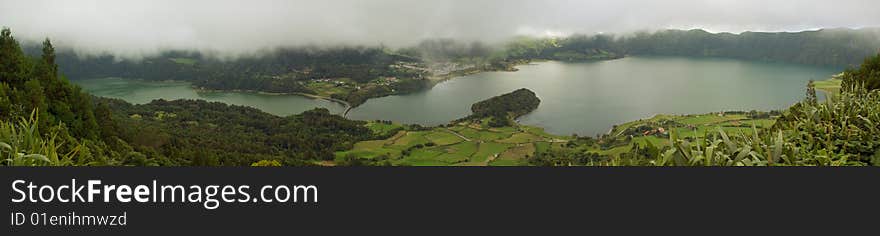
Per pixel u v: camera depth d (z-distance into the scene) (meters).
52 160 4.14
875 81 10.04
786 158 4.04
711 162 3.94
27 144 4.27
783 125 5.77
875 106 5.89
